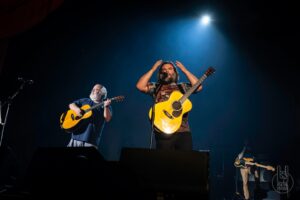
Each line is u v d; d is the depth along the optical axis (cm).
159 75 416
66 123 555
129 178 268
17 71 801
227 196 798
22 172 601
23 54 810
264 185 779
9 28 461
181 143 378
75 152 277
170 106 385
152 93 412
